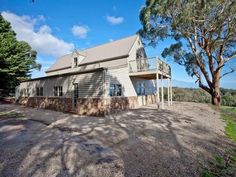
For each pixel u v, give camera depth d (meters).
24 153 4.97
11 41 13.62
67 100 14.21
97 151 5.10
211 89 18.98
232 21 14.05
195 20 14.69
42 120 10.37
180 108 15.01
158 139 6.16
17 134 7.12
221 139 6.63
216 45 17.77
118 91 13.68
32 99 18.78
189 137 6.53
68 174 3.80
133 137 6.41
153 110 13.45
